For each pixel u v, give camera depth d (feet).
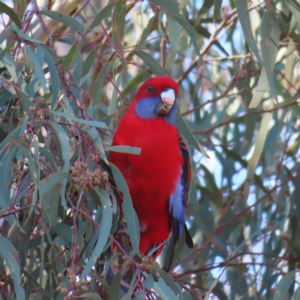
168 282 19.01
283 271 30.66
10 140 18.95
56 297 18.86
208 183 33.53
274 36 24.07
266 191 31.81
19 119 20.59
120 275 17.83
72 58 23.32
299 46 31.71
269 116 31.50
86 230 19.33
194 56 35.76
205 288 29.43
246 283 30.19
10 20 22.84
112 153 22.33
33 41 20.44
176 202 23.04
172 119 23.20
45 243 20.11
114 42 25.53
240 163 34.14
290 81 33.27
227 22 34.63
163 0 23.06
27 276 19.30
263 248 31.71
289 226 31.42
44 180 17.49
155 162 22.04
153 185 22.34
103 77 24.49
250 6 31.89
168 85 23.31
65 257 19.75
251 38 22.77
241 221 32.14
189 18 35.63
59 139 18.42
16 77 20.79
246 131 33.76
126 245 21.20
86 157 19.47
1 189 18.60
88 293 16.70
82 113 20.30
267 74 22.74
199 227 31.45
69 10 30.35
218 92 40.75
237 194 32.96
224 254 31.37
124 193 19.11
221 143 36.65
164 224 23.58
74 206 18.48
